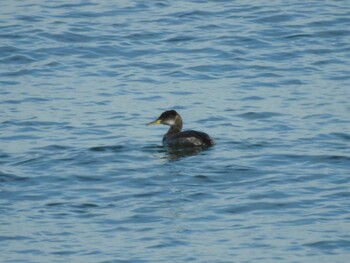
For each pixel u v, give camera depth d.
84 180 21.97
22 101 28.23
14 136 25.33
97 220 19.83
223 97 28.53
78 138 25.16
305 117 26.61
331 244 18.59
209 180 21.84
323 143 24.33
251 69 30.89
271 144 24.30
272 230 19.25
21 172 22.47
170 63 31.50
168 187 21.47
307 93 28.70
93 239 18.97
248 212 20.12
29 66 31.34
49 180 21.98
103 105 27.92
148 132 25.69
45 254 18.34
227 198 20.83
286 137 24.88
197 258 18.08
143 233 19.19
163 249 18.50
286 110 27.25
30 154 23.77
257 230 19.27
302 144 24.27
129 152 23.92
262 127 25.86
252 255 18.22
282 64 31.28
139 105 27.95
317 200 20.62
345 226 19.34
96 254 18.31
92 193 21.22
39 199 20.92
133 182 21.80
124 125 26.30
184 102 28.17
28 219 19.88
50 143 24.67
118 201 20.75
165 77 30.33
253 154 23.52
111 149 24.16
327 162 22.86
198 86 29.55
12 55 32.19
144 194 21.11
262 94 28.72
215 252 18.33
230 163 22.83
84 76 30.47
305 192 21.06
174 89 29.28
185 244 18.70
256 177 21.95
